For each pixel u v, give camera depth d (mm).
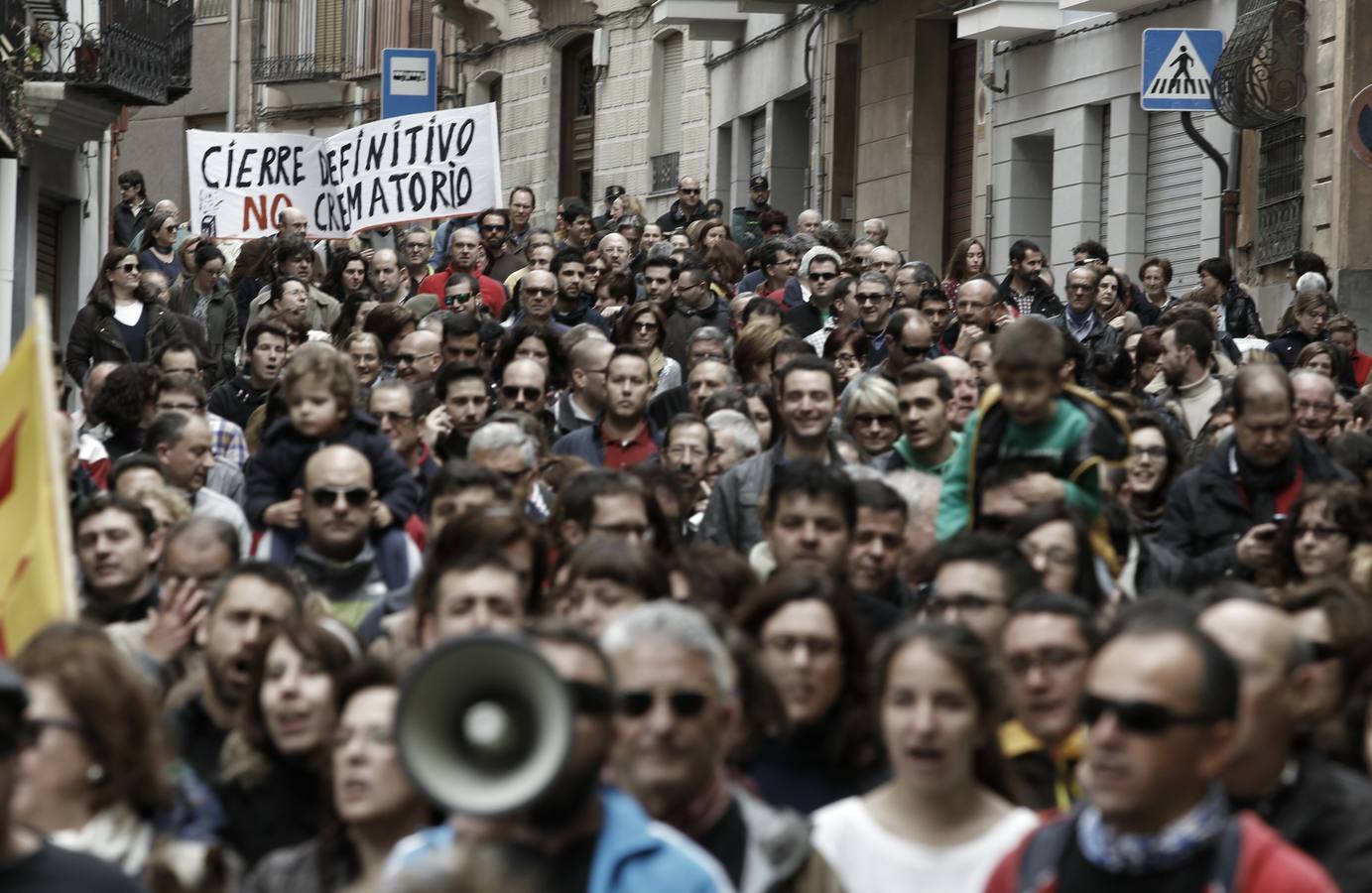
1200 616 6551
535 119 48406
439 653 4938
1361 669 7285
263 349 16484
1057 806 7238
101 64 32312
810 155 37969
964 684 6395
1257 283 25062
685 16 39344
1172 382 15445
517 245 25047
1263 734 6453
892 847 6465
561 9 47156
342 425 11938
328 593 10539
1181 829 5422
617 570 7699
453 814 5285
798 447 12266
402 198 23578
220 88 58625
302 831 7156
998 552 7891
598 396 15078
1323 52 23781
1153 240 28328
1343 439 12188
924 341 15281
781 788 7277
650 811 6156
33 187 32000
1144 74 23344
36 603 7504
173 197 58781
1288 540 9922
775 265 21859
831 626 7312
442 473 10297
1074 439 9766
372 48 55812
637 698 6074
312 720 7168
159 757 6566
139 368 14891
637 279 22500
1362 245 23312
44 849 5527
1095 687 5465
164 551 9133
